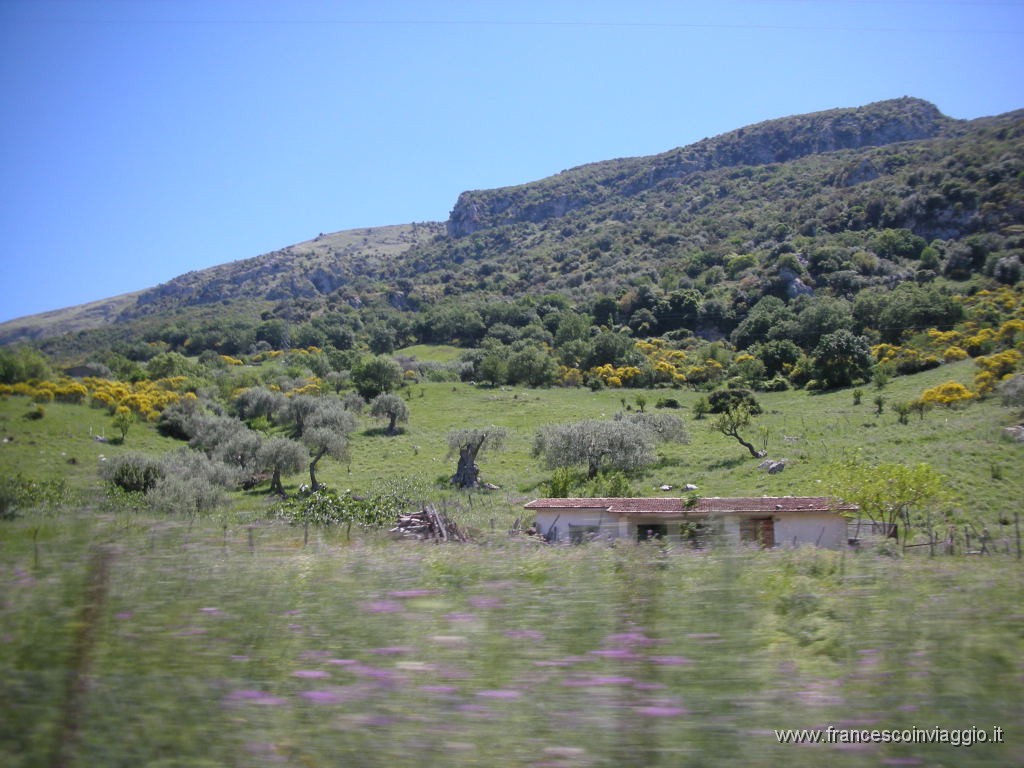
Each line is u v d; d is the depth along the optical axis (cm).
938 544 1311
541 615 390
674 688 326
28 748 335
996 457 3203
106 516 593
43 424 4791
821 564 524
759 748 304
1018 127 14200
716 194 19112
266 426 6300
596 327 11362
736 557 461
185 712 345
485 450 5034
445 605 418
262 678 370
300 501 2273
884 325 8206
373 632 392
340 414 5669
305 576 483
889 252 11469
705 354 8875
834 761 301
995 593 434
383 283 19450
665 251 15962
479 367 8588
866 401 5744
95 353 9369
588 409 6850
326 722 330
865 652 361
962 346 6788
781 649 369
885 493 2127
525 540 746
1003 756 300
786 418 5531
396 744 315
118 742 334
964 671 344
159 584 450
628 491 3466
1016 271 9150
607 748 306
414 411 6994
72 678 364
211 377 8238
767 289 10950
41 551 487
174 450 4834
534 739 313
